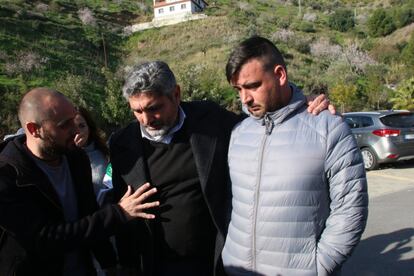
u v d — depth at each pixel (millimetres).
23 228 1938
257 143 2184
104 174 3055
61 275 2170
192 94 23750
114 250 2584
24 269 1972
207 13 50031
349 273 4133
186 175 2375
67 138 2086
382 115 9578
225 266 2307
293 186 2023
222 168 2441
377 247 4734
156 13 49625
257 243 2121
